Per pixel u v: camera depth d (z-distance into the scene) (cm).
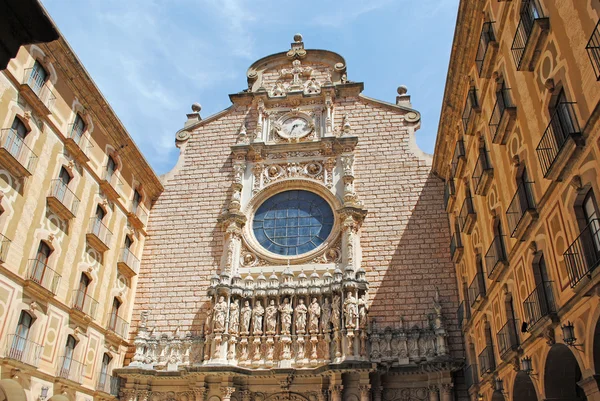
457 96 2844
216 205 3866
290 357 3147
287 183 3828
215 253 3672
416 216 3559
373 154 3847
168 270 3662
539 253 1736
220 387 3050
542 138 1531
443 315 3178
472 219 2678
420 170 3722
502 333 2161
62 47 2750
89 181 3078
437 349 3025
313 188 3797
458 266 3216
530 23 1748
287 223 3731
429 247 3441
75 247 2892
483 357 2519
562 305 1505
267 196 3841
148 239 3803
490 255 2339
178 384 3206
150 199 3944
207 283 3575
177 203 3922
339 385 2945
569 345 1421
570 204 1423
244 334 3234
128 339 3447
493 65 2180
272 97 4216
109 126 3309
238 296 3312
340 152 3872
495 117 2192
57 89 2795
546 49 1573
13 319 2348
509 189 2038
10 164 2373
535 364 1762
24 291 2438
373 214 3619
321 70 4316
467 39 2497
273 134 4078
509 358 2014
